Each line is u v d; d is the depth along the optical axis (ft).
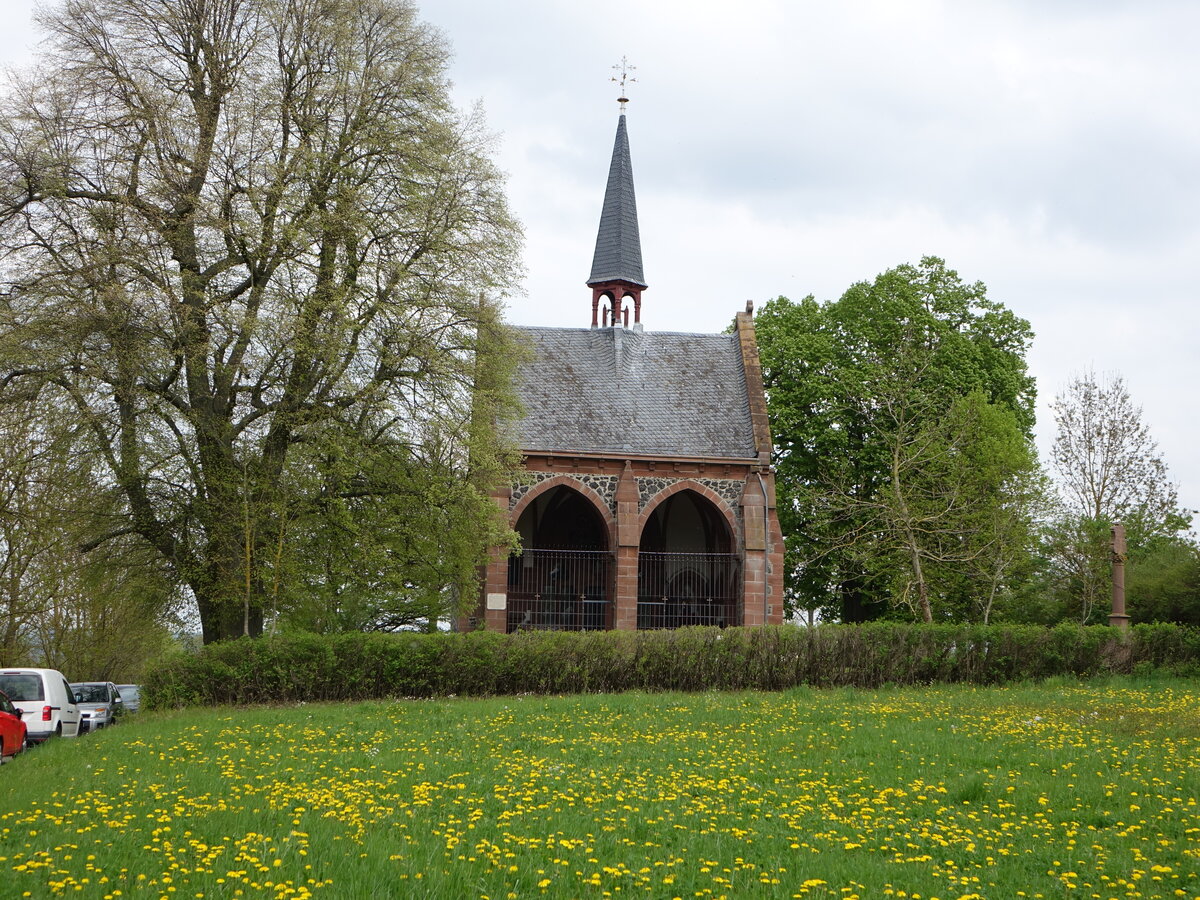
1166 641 103.55
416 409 104.32
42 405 94.94
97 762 57.21
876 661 99.14
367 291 102.01
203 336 96.48
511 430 125.49
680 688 96.68
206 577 99.60
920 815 42.11
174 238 96.48
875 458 153.79
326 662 91.15
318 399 101.24
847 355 164.55
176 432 98.27
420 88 106.73
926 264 168.66
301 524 100.32
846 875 33.42
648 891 31.81
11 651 133.49
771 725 69.51
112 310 91.40
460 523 104.53
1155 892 32.30
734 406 142.51
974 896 31.14
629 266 154.92
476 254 106.32
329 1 104.63
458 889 31.40
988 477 131.95
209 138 101.19
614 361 144.87
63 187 94.38
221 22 104.32
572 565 143.33
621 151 159.84
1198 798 44.68
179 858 34.94
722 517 138.92
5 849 35.91
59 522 100.07
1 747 65.21
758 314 174.29
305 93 103.96
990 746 58.29
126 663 189.78
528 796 44.96
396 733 67.36
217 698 90.07
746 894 31.35
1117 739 60.54
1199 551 126.62
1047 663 101.50
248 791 46.62
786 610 163.94
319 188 102.01
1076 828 39.58
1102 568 137.08
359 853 34.96
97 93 99.14
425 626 142.72
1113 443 158.61
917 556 122.93
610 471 133.39
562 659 95.25
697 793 46.50
